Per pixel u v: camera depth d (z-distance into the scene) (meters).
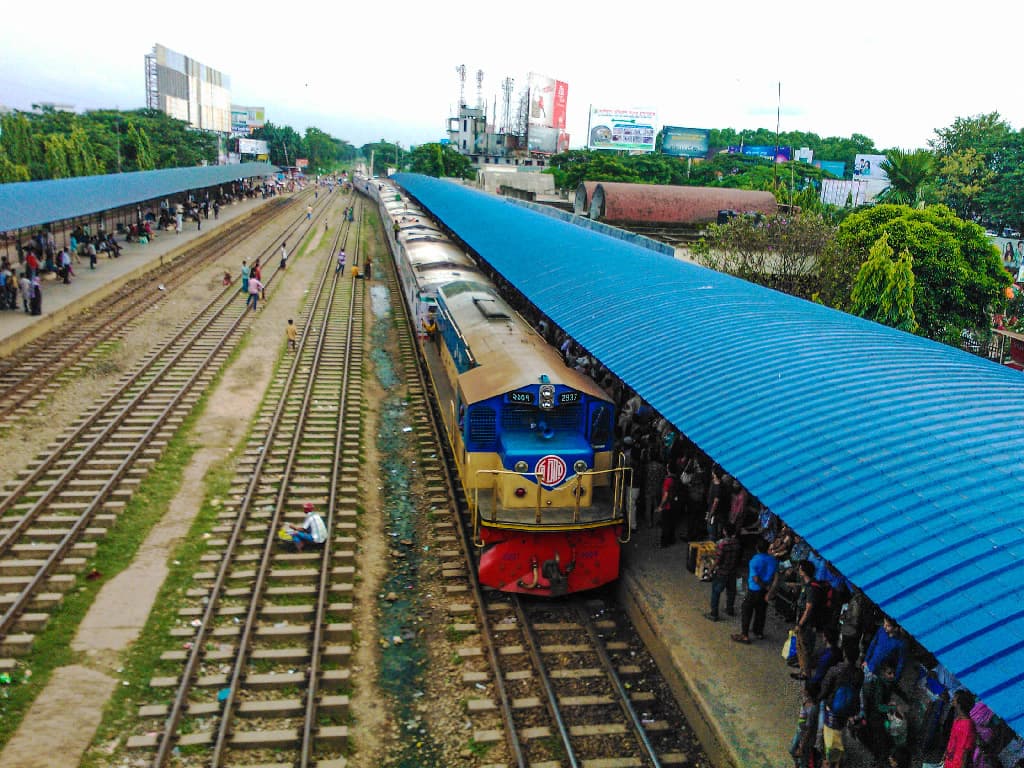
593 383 14.10
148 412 20.16
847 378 10.85
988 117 61.47
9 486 15.51
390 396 23.47
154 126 89.81
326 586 12.78
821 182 72.69
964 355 12.55
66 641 11.02
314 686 10.26
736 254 27.16
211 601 11.93
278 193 102.31
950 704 8.52
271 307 33.91
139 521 14.63
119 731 9.42
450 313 18.34
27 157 64.88
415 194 67.12
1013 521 7.16
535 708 10.27
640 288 17.19
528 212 32.53
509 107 148.00
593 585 12.84
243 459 17.75
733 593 11.66
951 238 25.30
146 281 37.47
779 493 8.70
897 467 8.42
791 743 8.72
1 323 26.02
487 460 13.23
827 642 9.62
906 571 7.05
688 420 10.92
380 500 16.44
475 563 13.77
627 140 108.75
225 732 9.40
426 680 10.85
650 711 10.34
